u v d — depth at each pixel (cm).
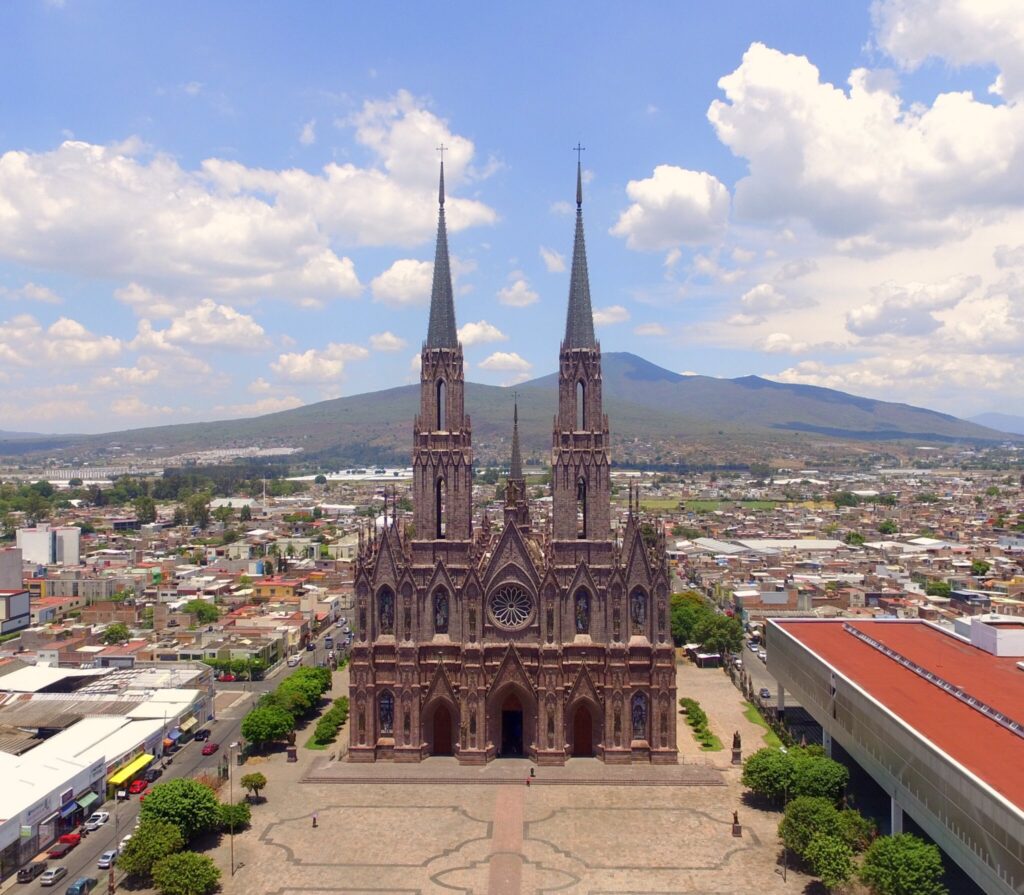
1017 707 11306
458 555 14125
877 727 11488
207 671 18200
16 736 14150
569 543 14150
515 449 19475
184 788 11138
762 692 18225
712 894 9900
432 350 14400
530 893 9944
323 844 11175
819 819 10488
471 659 13812
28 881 10412
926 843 9919
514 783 13138
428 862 10688
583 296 14500
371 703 13912
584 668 13850
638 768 13588
